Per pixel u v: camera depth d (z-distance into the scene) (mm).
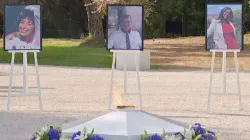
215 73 28594
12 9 15680
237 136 12094
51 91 20594
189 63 34719
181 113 15336
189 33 62406
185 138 6234
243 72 28906
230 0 58750
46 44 51031
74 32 63906
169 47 46000
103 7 42781
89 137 6074
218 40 15984
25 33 15688
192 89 21422
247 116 14906
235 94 16188
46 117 14422
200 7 61344
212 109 16172
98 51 40750
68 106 16609
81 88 21562
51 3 62656
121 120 6250
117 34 15703
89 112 15320
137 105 16766
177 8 60031
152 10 54688
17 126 13102
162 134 6109
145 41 52469
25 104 17031
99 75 27094
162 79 25375
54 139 6457
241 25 15977
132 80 24766
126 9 15688
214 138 6688
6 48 15734
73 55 38000
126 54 30312
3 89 21125
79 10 63000
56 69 30578
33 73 27969
